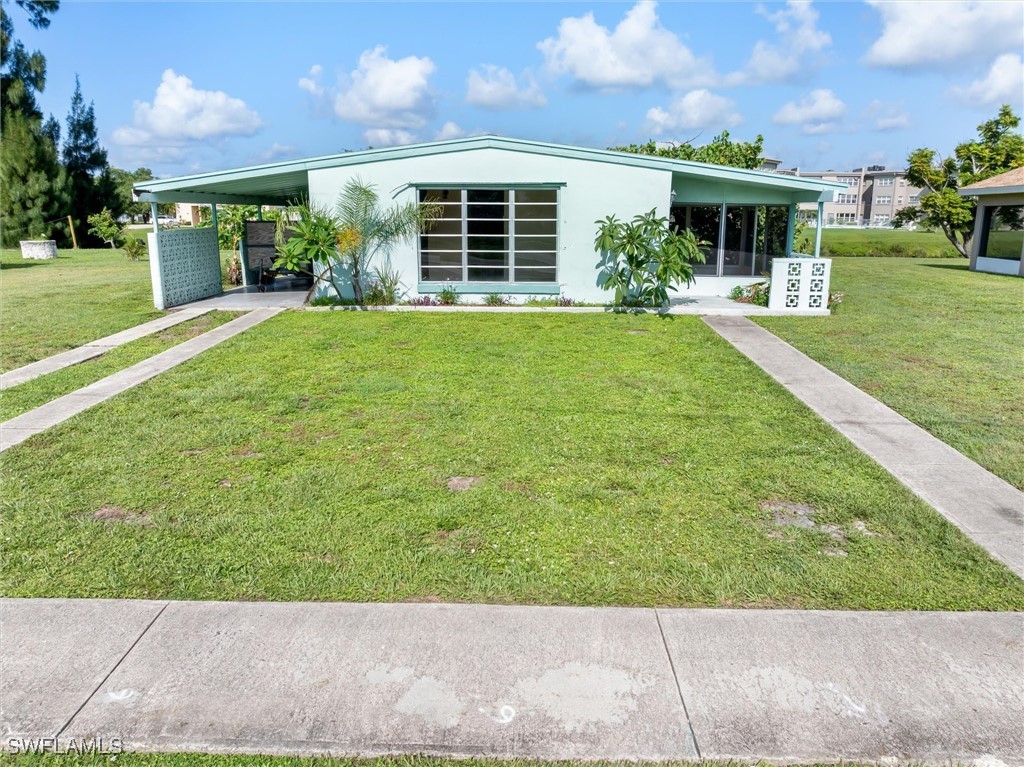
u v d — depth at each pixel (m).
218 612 3.46
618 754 2.59
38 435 6.03
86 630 3.31
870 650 3.18
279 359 8.98
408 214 13.10
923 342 10.20
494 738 2.66
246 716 2.77
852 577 3.79
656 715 2.78
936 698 2.88
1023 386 7.75
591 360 8.97
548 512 4.55
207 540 4.17
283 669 3.04
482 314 12.63
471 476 5.14
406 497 4.76
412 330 11.03
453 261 13.46
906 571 3.85
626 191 13.06
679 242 12.54
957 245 29.14
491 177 13.05
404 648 3.18
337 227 12.82
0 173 32.12
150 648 3.19
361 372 8.29
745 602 3.57
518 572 3.81
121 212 37.00
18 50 32.38
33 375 8.17
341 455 5.57
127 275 20.33
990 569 3.87
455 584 3.70
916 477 5.16
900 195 69.69
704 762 2.56
